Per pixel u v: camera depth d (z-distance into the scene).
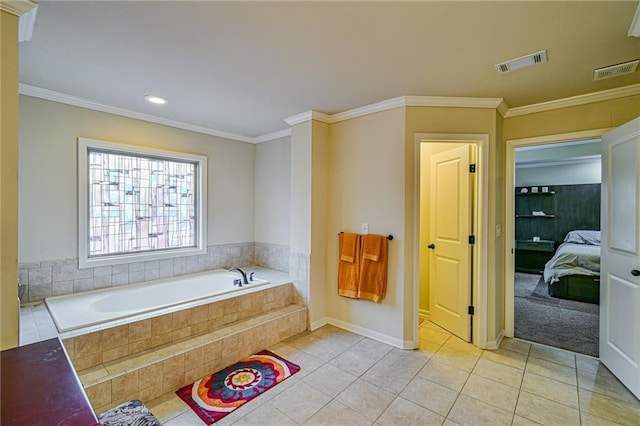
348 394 2.18
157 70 2.31
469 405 2.06
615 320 2.39
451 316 3.26
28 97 2.68
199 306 2.64
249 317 3.02
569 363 2.62
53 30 1.78
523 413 1.98
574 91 2.65
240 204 4.36
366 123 3.16
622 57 2.07
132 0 1.50
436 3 1.53
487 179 2.88
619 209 2.35
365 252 3.08
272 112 3.30
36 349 1.14
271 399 2.12
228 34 1.83
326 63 2.19
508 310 3.18
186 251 3.78
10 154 1.38
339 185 3.40
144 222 3.50
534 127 3.00
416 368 2.54
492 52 2.02
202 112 3.30
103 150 3.18
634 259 2.17
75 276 2.96
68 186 2.91
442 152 3.42
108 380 1.91
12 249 1.39
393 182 2.97
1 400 0.83
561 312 3.98
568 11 1.58
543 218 6.58
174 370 2.22
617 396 2.15
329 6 1.56
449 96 2.79
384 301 3.04
